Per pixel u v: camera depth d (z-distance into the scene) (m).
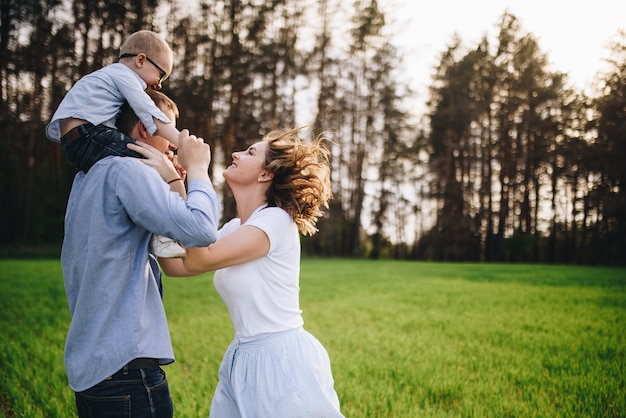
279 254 2.60
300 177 2.75
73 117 2.25
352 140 45.88
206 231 2.14
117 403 2.13
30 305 10.51
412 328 8.55
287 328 2.59
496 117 47.25
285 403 2.45
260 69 37.84
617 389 5.04
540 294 13.54
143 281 2.21
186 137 2.32
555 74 44.84
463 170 49.78
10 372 5.63
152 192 2.10
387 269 26.11
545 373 5.69
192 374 5.64
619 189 38.59
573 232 44.59
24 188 35.16
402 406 4.47
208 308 10.71
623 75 35.69
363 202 46.72
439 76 48.56
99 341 2.11
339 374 5.54
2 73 31.98
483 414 4.39
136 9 33.47
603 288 14.99
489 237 47.69
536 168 46.53
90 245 2.14
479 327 8.59
